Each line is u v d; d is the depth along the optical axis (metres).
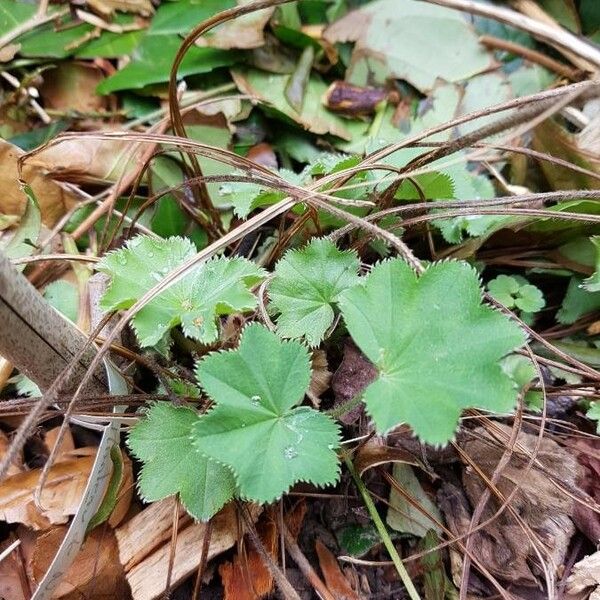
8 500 0.20
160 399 0.19
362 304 0.15
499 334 0.14
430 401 0.14
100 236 0.26
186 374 0.20
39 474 0.20
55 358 0.17
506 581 0.20
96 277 0.22
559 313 0.24
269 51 0.30
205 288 0.18
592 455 0.21
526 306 0.23
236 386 0.15
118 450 0.19
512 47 0.30
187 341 0.21
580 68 0.29
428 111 0.30
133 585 0.18
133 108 0.29
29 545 0.20
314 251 0.20
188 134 0.28
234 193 0.23
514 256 0.25
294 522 0.20
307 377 0.16
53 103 0.29
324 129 0.29
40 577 0.19
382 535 0.19
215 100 0.27
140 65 0.29
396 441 0.21
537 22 0.28
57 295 0.24
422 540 0.20
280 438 0.15
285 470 0.15
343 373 0.21
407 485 0.21
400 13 0.31
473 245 0.24
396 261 0.16
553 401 0.22
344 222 0.23
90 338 0.17
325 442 0.16
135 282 0.18
